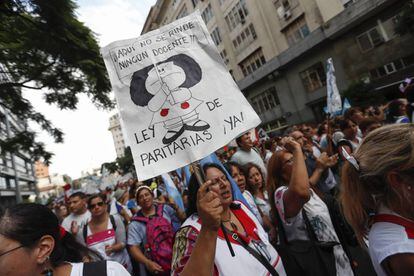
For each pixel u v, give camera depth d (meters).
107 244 3.34
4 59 8.35
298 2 21.77
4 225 1.12
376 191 1.17
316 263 2.06
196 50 1.92
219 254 1.60
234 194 2.62
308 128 7.51
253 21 25.70
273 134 12.26
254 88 28.17
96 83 9.06
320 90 22.05
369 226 1.23
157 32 1.98
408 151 1.06
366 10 17.31
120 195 7.77
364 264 2.93
